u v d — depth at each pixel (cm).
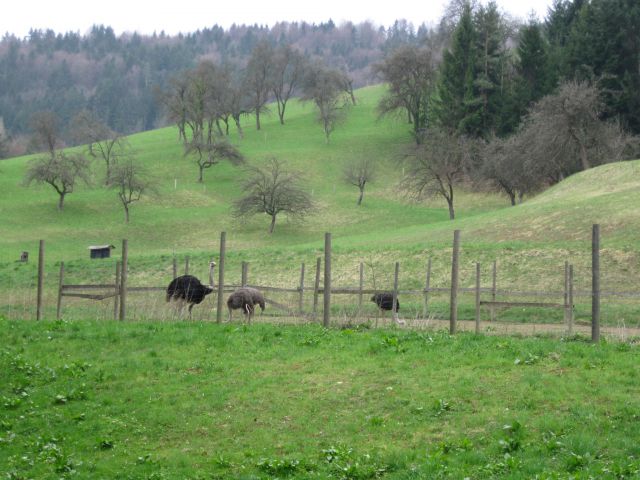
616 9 12769
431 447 1694
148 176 14638
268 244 10762
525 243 5831
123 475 1720
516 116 13662
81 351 2602
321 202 13300
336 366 2250
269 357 2403
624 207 6425
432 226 8444
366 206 12988
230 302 3403
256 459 1728
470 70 14312
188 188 14050
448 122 14512
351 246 6788
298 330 2747
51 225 11556
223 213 12619
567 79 12712
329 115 17350
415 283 5528
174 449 1838
